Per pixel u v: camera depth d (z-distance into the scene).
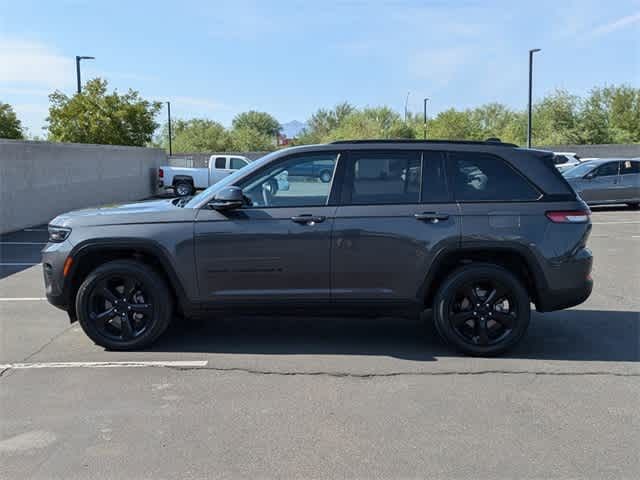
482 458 3.69
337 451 3.77
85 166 20.84
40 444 3.87
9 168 14.96
